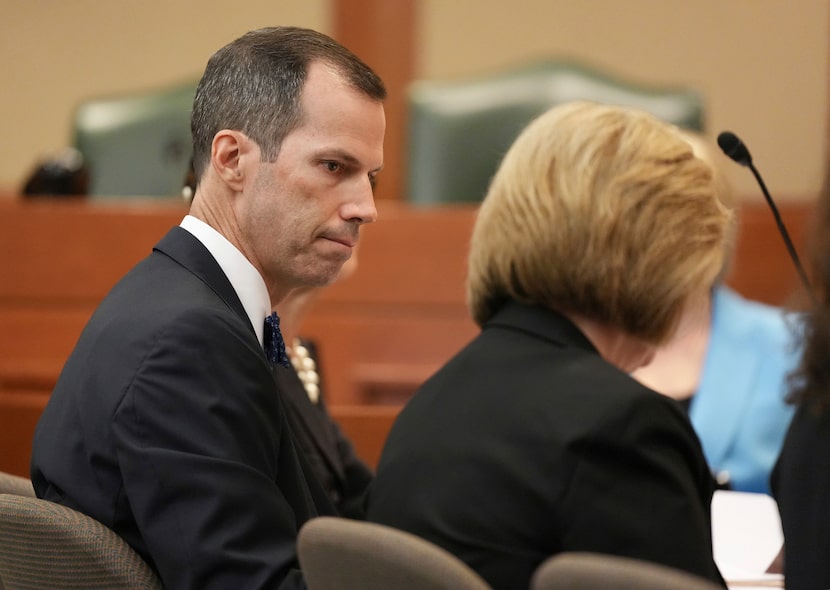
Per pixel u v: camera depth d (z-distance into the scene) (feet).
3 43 72.84
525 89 48.32
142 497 17.44
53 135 72.90
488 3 67.46
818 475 16.88
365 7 64.85
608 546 15.66
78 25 72.33
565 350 17.44
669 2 66.64
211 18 71.26
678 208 17.38
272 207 19.75
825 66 65.62
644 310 17.37
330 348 42.06
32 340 42.57
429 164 48.19
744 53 66.18
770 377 32.24
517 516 16.06
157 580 17.48
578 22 67.26
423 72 67.72
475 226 18.80
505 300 18.58
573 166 17.65
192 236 20.13
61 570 17.54
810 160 65.72
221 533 17.22
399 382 41.52
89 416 18.24
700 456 16.78
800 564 16.94
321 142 19.57
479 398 17.35
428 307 41.83
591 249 17.24
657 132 18.03
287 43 19.98
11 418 31.07
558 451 15.99
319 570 15.60
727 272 31.58
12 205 42.70
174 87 52.01
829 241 16.49
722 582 16.63
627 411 16.03
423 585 14.38
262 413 18.49
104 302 19.72
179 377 17.84
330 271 20.25
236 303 19.79
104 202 46.60
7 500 17.80
